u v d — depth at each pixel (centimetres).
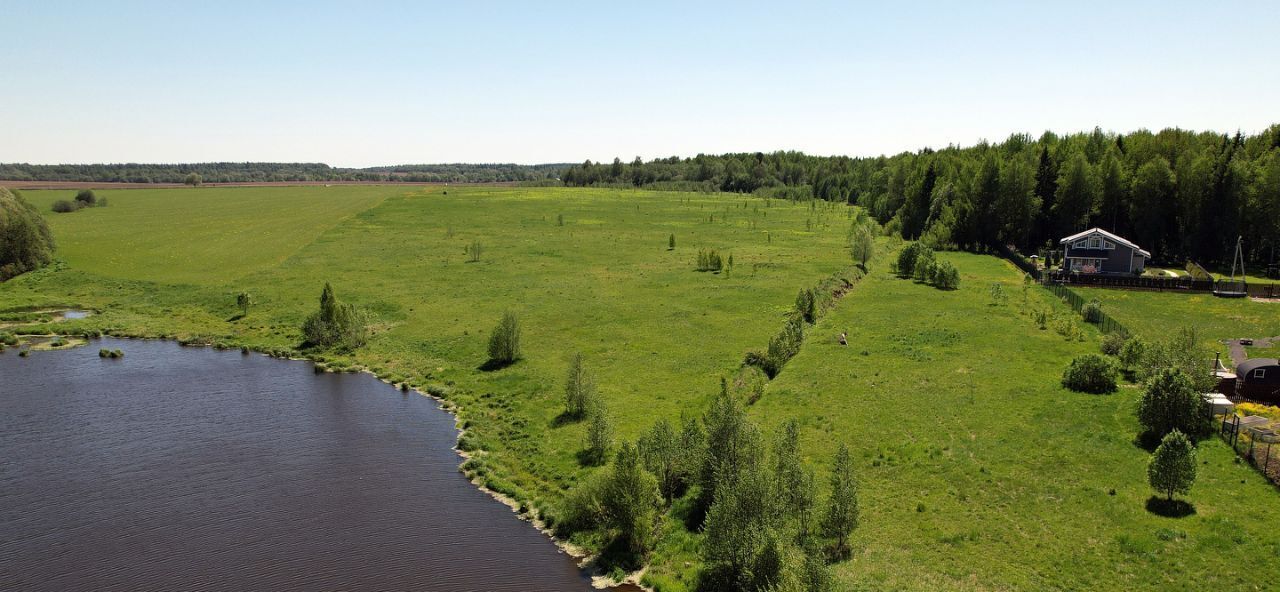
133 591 2997
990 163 11931
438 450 4431
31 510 3659
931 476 3703
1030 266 9562
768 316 7225
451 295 8456
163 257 10694
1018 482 3584
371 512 3669
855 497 3052
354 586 3042
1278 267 9400
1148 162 11056
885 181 18700
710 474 3472
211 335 7094
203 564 3189
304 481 4003
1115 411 4366
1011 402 4628
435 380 5728
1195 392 3944
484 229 13800
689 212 17325
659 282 9006
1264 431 3866
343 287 8888
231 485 3950
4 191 10081
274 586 3039
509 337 6066
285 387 5616
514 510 3706
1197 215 10175
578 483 3825
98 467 4156
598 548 3334
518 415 4938
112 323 7544
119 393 5447
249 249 11381
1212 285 7975
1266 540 2936
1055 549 3003
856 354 5809
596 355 6156
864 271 9831
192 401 5284
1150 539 3012
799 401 4844
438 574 3136
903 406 4653
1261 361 4497
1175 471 3228
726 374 5544
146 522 3547
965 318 6888
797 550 2888
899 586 2727
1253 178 9969
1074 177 11444
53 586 3030
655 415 4769
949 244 12244
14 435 4622
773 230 14362
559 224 14612
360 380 5803
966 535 3136
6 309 8031
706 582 2936
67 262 10175
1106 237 9250
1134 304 7412
